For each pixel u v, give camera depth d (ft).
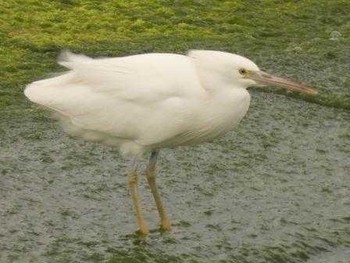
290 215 43.52
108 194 43.57
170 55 40.70
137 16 66.08
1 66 55.98
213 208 43.37
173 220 41.93
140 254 38.70
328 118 54.65
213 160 48.03
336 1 73.72
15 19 62.75
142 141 40.16
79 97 39.86
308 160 49.19
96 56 58.49
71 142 48.16
